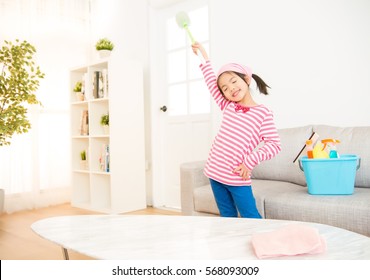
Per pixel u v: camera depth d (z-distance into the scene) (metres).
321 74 2.27
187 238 1.04
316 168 1.59
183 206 2.10
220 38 2.84
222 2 2.81
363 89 2.09
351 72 2.13
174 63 3.35
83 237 1.11
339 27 2.17
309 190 1.64
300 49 2.36
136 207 3.27
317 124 2.27
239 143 1.58
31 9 3.58
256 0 2.59
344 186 1.56
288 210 1.58
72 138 3.57
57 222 1.34
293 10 2.39
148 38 3.44
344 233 1.02
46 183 3.66
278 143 1.55
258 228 1.12
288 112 2.44
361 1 2.07
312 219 1.49
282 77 2.46
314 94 2.30
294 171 2.04
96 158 3.37
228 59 2.79
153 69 3.43
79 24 3.97
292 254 0.86
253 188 1.87
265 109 1.60
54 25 3.75
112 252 0.94
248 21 2.64
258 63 2.60
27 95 2.91
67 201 3.79
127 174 3.20
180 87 3.30
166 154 3.45
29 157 3.53
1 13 3.38
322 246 0.87
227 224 1.19
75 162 3.60
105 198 3.46
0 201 2.98
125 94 3.20
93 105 3.34
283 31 2.45
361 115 2.10
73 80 3.63
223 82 1.60
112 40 3.86
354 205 1.39
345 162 1.54
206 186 2.00
